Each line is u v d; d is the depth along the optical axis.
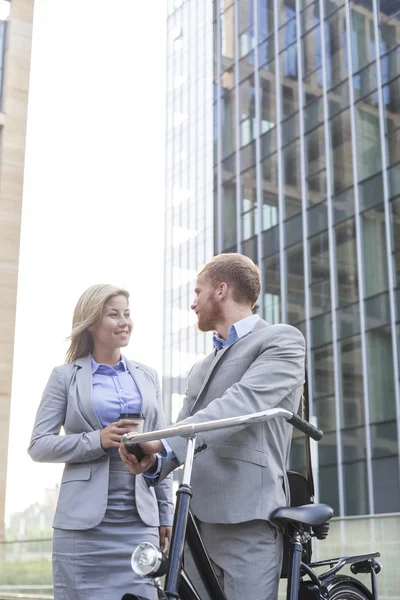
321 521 2.48
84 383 3.19
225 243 30.25
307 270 26.34
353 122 25.44
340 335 24.86
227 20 32.09
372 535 4.81
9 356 7.18
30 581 6.22
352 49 25.78
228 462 2.54
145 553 2.11
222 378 2.67
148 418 3.24
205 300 2.83
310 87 27.36
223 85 31.62
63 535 3.02
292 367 2.60
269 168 28.67
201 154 37.09
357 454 23.56
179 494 2.21
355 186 25.06
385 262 23.72
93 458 3.00
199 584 2.45
